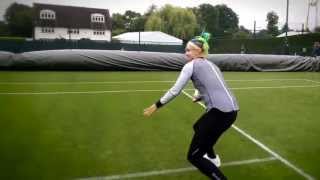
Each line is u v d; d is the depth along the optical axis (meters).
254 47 30.52
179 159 4.41
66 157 4.39
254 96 9.22
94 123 6.04
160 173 3.97
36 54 13.88
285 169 4.18
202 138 3.25
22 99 7.96
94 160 4.32
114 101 8.02
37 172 3.92
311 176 3.99
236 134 5.55
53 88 9.62
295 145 5.08
